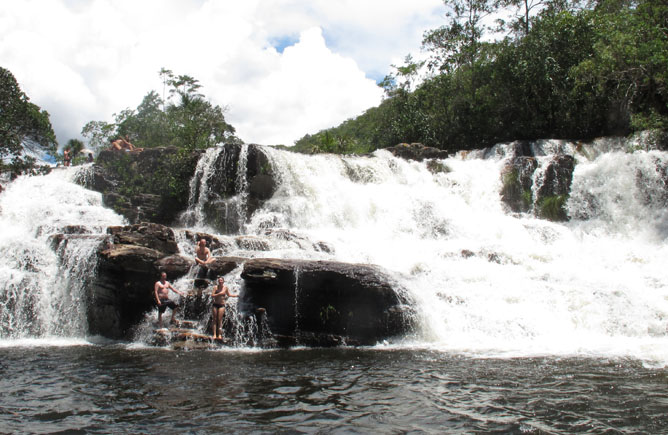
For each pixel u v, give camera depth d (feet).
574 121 108.27
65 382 27.22
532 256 56.34
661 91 92.02
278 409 22.08
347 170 88.84
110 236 48.44
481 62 126.62
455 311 42.52
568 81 106.32
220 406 22.57
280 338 40.22
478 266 52.03
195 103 123.24
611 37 96.94
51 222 66.39
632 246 64.34
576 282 47.67
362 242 62.08
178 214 84.69
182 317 44.06
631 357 32.94
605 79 96.32
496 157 99.96
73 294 48.34
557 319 42.27
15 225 69.51
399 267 51.60
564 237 67.87
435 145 130.82
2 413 21.61
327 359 33.63
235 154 80.07
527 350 35.78
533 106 115.14
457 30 141.38
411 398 23.68
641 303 42.78
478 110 125.49
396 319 40.60
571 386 25.54
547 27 112.78
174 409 22.15
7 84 106.42
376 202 77.82
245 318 41.14
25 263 50.11
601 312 42.50
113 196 84.99
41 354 36.60
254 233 70.90
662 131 83.51
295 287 41.88
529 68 110.73
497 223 71.72
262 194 77.82
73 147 143.13
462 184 85.97
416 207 76.13
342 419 20.71
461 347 37.47
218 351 37.63
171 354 36.22
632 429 19.31
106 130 140.46
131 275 45.55
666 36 93.76
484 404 22.63
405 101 140.56
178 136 121.70
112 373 29.48
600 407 22.04
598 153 92.07
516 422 20.18
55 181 85.66
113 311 46.52
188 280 45.47
